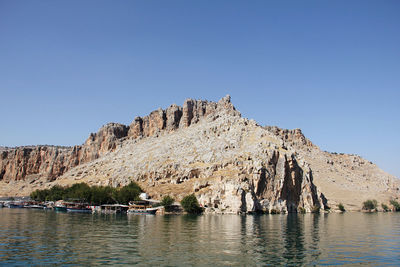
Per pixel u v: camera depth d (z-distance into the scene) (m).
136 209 161.62
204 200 168.25
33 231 81.56
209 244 64.00
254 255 54.34
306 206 192.12
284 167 184.62
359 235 81.31
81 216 135.50
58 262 48.34
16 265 46.75
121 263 47.94
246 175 174.25
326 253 56.97
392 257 54.38
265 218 133.50
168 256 52.62
